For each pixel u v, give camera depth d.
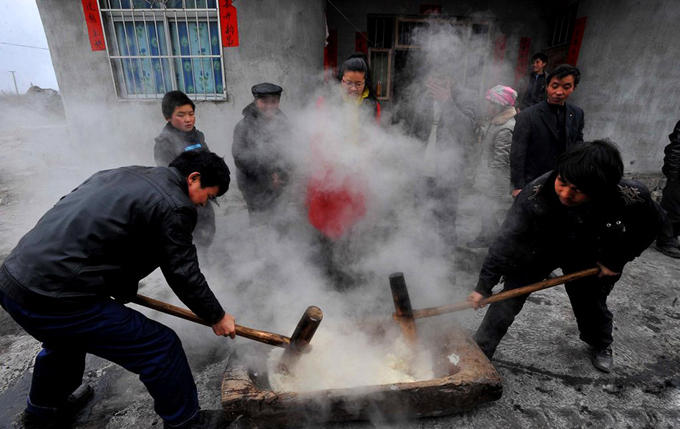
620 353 2.37
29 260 1.40
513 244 1.88
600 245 1.85
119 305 1.56
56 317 1.44
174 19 4.49
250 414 1.67
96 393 2.08
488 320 2.13
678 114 4.49
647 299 2.93
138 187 1.49
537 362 2.29
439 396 1.75
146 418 1.93
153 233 1.51
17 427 1.88
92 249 1.42
